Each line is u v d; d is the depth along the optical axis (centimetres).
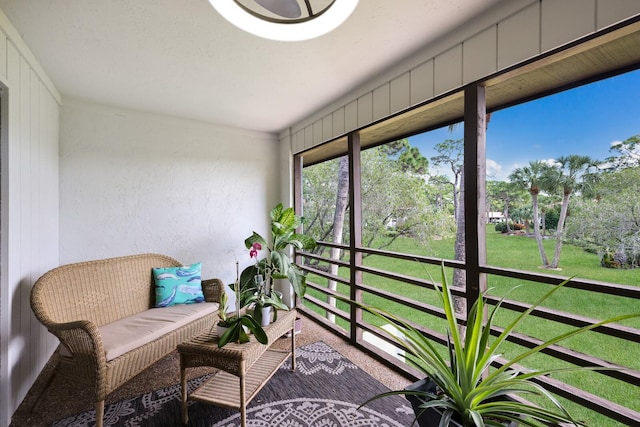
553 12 133
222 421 163
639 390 201
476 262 170
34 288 186
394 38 181
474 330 101
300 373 214
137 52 196
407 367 214
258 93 266
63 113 271
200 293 271
